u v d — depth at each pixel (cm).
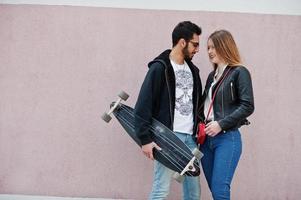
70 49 445
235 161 362
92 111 445
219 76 374
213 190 361
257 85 438
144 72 441
